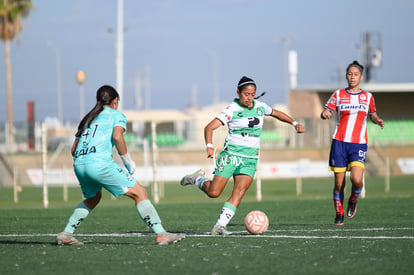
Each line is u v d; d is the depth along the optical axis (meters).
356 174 31.02
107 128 22.89
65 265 19.50
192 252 21.64
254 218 27.39
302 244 23.42
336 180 32.06
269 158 116.81
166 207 53.47
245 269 18.30
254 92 26.12
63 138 125.62
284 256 20.50
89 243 25.28
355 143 31.27
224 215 27.14
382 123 31.56
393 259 19.73
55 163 110.06
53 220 40.84
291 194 77.94
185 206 54.41
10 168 109.00
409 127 132.62
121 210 50.53
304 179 107.12
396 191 78.94
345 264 18.92
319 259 19.83
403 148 122.38
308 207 48.56
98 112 23.09
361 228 30.56
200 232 30.25
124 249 22.73
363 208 45.25
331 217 39.25
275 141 125.12
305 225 32.97
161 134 119.00
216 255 20.88
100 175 22.66
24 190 93.31
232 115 26.33
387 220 35.59
